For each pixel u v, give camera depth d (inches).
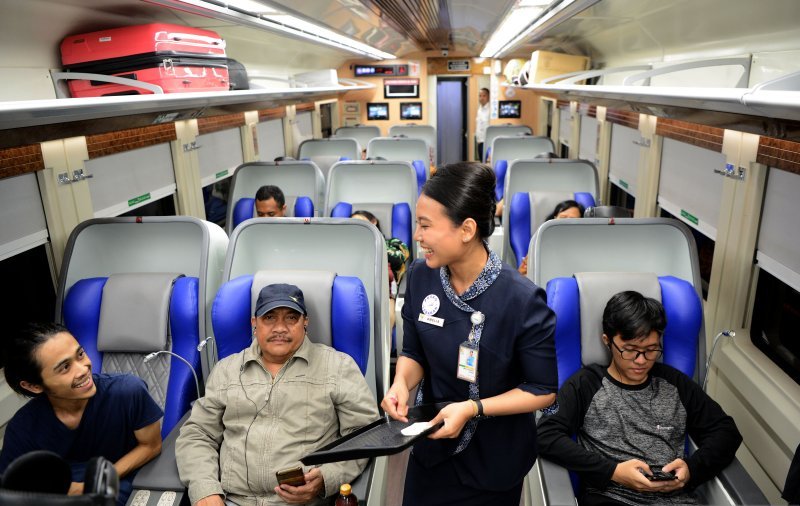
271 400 83.3
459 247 54.1
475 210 52.9
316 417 83.5
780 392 93.4
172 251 109.7
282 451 80.6
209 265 103.0
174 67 109.0
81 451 77.5
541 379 56.9
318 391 84.2
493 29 232.2
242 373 85.7
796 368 96.1
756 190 102.7
